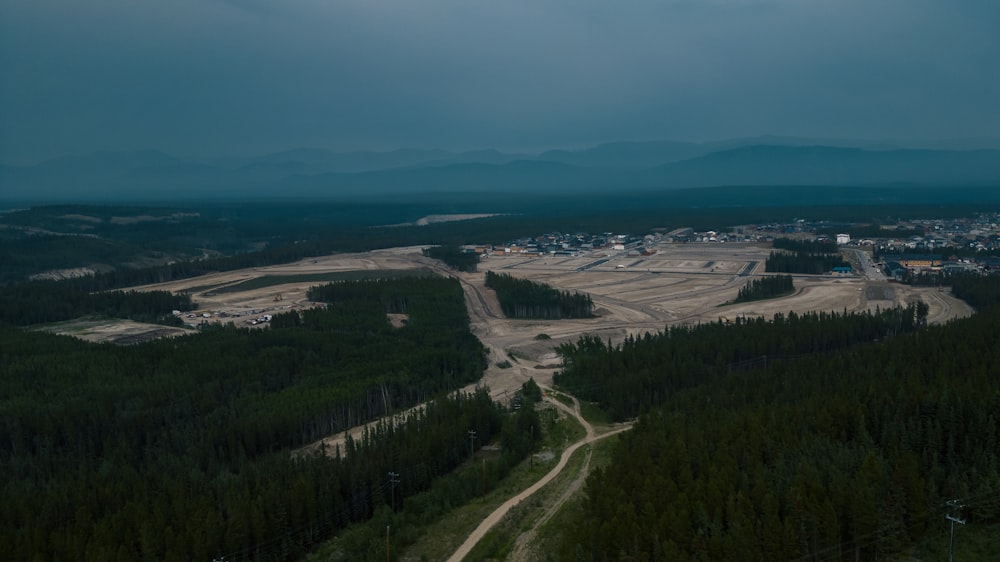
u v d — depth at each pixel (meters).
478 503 119.56
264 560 104.62
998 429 105.75
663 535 86.94
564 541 93.19
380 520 109.94
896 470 93.06
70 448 148.50
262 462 132.62
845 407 115.00
